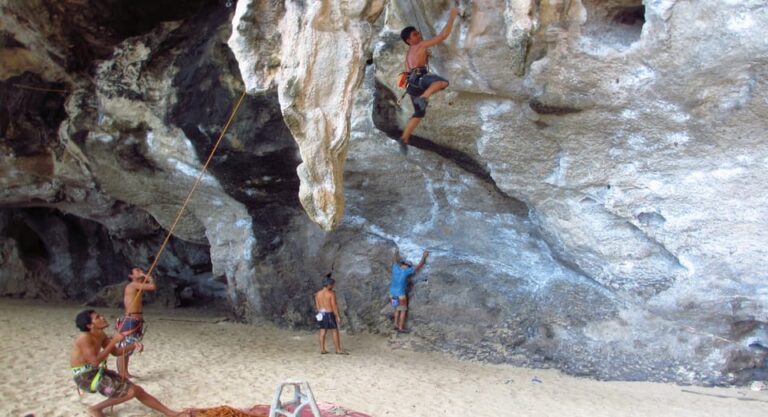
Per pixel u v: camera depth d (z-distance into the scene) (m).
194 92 8.56
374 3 4.63
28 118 10.09
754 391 6.81
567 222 6.98
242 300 10.61
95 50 8.92
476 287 8.80
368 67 7.27
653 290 7.11
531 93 5.82
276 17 4.65
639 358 7.38
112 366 7.10
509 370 7.78
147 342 8.49
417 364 7.96
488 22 5.43
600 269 7.27
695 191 6.06
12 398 5.63
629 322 7.52
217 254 10.73
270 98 8.05
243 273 10.44
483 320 8.58
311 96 4.57
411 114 6.64
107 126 9.34
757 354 6.99
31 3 8.26
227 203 10.09
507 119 6.26
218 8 8.38
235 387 6.47
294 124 4.57
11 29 8.72
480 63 5.72
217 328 9.99
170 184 10.00
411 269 9.10
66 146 10.11
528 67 5.55
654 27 4.98
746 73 4.98
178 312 11.89
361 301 9.62
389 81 6.45
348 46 4.59
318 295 8.48
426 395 6.53
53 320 9.68
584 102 5.69
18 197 11.41
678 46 4.98
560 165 6.50
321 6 4.49
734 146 5.58
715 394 6.70
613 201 6.49
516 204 7.63
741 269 6.40
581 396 6.64
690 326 7.21
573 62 5.41
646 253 6.86
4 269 12.64
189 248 12.73
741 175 5.76
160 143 9.16
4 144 10.21
